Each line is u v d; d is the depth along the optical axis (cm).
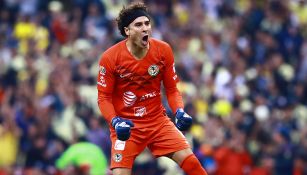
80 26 3881
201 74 3612
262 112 3459
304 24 4294
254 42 4022
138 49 1716
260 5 4256
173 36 3881
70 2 3988
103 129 3067
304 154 3184
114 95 1755
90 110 3188
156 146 1753
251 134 3238
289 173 3136
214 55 3806
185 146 1741
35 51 3659
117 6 4025
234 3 4294
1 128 3067
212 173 2934
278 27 4128
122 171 1744
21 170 2848
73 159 2631
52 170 2777
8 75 3522
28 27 3841
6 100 3309
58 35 3809
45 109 3147
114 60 1722
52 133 3081
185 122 1706
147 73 1728
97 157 2631
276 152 3177
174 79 1758
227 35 3984
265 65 3841
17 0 4009
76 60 3538
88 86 3416
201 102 3438
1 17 3953
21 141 3061
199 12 4084
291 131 3422
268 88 3653
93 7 3931
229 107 3469
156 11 4019
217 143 3058
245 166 3003
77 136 3038
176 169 2909
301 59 3988
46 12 3941
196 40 3912
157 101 1756
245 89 3609
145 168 2903
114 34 3769
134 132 1752
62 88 3306
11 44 3775
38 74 3497
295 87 3769
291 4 4359
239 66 3700
